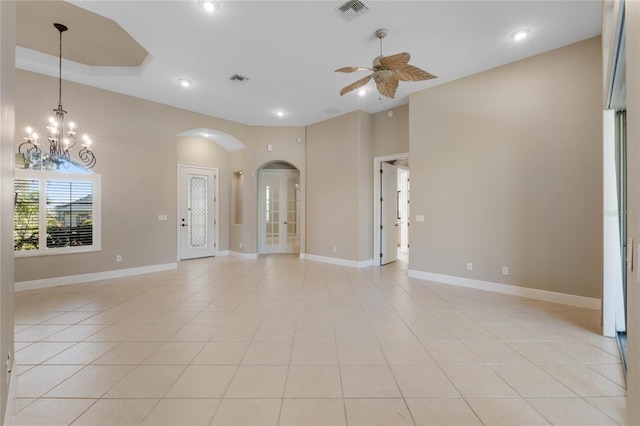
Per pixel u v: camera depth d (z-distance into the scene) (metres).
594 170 3.56
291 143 7.35
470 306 3.72
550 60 3.84
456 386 2.06
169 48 3.85
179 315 3.45
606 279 2.85
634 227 1.06
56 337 2.85
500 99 4.25
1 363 1.15
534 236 3.99
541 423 1.71
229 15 3.19
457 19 3.24
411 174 5.25
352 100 5.66
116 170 5.32
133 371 2.26
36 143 4.36
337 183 6.62
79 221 4.94
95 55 4.38
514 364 2.35
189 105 5.97
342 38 3.61
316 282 5.00
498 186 4.29
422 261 5.16
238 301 3.98
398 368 2.29
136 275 5.54
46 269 4.66
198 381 2.13
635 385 1.04
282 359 2.44
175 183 6.11
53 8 3.32
